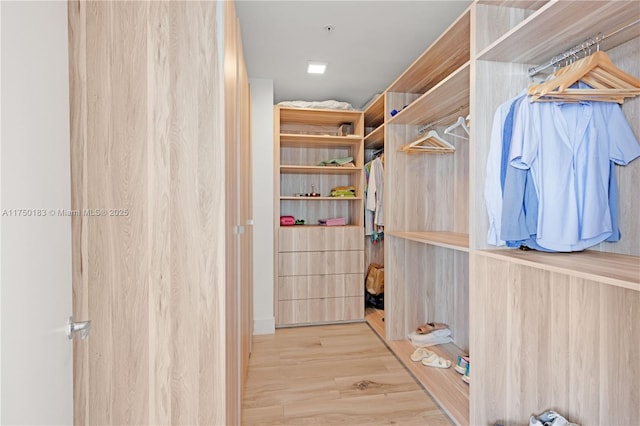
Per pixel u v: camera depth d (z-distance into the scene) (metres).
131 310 1.15
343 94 3.59
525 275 1.62
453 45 1.94
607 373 1.41
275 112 3.24
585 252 1.46
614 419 1.39
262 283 3.09
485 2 1.56
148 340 1.17
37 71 0.73
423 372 2.26
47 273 0.76
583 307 1.50
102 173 1.12
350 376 2.31
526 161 1.34
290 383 2.21
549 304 1.63
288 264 3.23
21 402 0.66
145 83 1.16
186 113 1.19
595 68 1.26
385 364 2.49
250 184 2.79
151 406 1.18
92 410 1.12
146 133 1.16
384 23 2.24
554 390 1.62
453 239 2.12
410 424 1.80
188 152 1.19
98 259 1.12
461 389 2.04
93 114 1.12
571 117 1.36
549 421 1.52
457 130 2.67
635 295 1.33
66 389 0.86
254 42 2.48
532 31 1.30
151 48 1.17
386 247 2.82
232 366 1.48
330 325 3.32
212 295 1.21
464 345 2.60
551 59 1.57
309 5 2.03
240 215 1.91
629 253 1.36
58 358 0.81
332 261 3.31
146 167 1.16
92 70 1.11
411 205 2.82
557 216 1.34
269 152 3.09
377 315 3.47
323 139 3.38
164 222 1.18
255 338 2.98
